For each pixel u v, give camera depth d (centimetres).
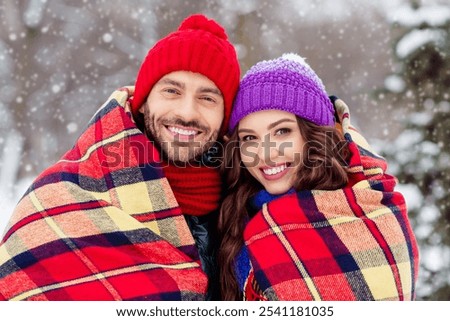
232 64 303
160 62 297
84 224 275
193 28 314
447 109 555
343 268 271
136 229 277
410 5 577
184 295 270
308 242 278
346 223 279
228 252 296
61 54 1589
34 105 1490
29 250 271
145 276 270
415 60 567
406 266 280
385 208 286
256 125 291
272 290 274
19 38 1552
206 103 301
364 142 325
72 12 1634
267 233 284
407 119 568
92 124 301
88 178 287
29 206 285
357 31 1681
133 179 284
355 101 1501
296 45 1659
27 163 1305
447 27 562
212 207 308
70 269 268
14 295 266
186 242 284
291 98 288
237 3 1565
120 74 1606
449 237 540
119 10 1644
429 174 550
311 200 284
